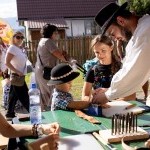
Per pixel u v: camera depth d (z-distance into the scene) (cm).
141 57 251
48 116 271
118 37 276
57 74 293
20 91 579
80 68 483
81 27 2247
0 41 831
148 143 196
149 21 255
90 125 243
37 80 529
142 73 255
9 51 558
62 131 233
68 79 292
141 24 257
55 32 538
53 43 528
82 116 263
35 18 2211
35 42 1443
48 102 521
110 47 342
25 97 582
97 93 296
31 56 1447
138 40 252
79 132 229
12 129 233
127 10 270
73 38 1518
